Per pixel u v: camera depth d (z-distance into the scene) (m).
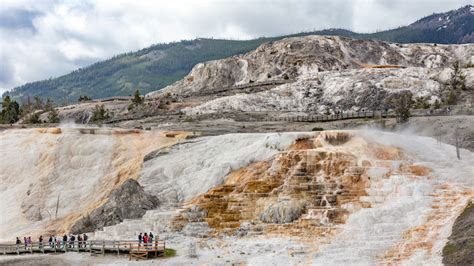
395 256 34.56
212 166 48.00
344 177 43.31
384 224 37.94
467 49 143.38
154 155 52.16
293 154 45.31
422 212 38.66
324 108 86.12
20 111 115.50
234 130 62.31
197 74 144.88
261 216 41.72
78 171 53.28
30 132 58.34
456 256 32.19
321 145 47.81
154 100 102.69
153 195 46.25
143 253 36.56
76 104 118.38
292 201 41.91
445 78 88.19
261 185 44.03
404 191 41.31
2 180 53.44
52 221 47.78
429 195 40.69
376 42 145.75
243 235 40.22
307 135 48.75
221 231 41.00
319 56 130.75
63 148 55.28
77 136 56.59
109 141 55.88
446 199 39.94
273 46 142.12
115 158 54.12
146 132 57.47
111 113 99.44
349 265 33.59
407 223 37.97
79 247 38.81
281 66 131.00
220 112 82.75
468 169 44.31
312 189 42.91
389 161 44.69
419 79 87.19
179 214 42.56
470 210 37.09
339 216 40.06
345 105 85.25
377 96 84.44
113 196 45.53
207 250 37.88
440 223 37.22
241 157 47.75
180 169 49.25
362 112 78.94
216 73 140.12
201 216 42.69
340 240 37.06
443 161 46.19
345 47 140.62
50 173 53.09
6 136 58.31
